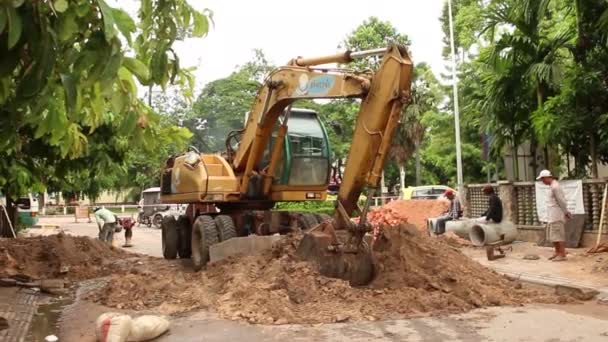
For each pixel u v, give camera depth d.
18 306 8.73
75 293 10.19
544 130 15.39
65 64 2.46
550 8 17.38
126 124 3.23
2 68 2.36
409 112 41.03
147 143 3.90
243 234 12.73
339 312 7.61
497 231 15.04
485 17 16.70
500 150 19.33
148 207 35.75
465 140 36.44
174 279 10.13
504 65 16.77
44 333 7.32
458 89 32.00
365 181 9.06
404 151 43.00
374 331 6.82
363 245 8.99
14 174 9.45
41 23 2.31
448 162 38.78
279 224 12.68
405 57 8.74
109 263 13.39
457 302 8.09
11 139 3.35
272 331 6.91
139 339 6.62
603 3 14.34
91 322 7.82
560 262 12.21
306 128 12.89
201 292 8.89
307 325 7.16
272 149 12.57
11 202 18.92
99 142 11.12
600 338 6.45
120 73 2.91
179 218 14.72
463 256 10.02
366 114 8.95
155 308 8.45
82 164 11.75
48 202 59.38
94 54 2.45
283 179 12.61
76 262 12.90
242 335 6.77
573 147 16.80
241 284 8.53
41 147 10.46
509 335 6.60
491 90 17.58
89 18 2.46
